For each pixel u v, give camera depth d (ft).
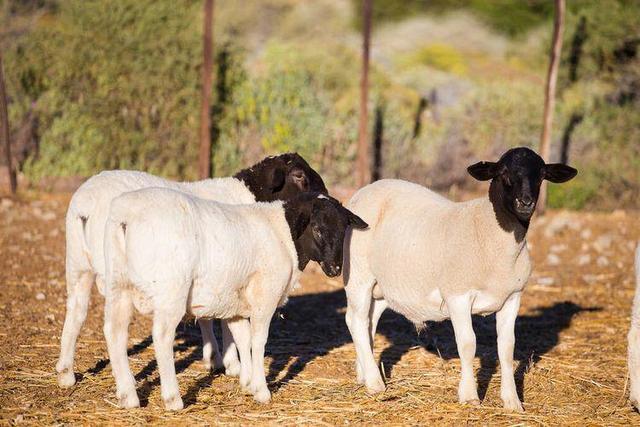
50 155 85.15
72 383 29.96
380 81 111.75
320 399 29.73
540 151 78.33
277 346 37.65
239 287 28.71
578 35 101.81
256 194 35.70
